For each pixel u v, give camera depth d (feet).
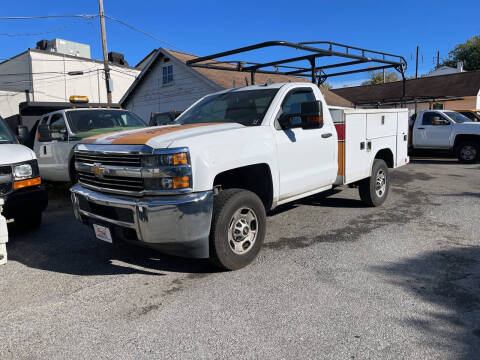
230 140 12.50
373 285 11.69
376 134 20.44
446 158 48.29
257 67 22.97
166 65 70.38
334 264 13.39
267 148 13.71
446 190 26.55
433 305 10.41
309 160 15.81
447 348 8.50
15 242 16.98
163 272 13.19
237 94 16.58
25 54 84.69
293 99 15.88
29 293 11.81
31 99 84.33
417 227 17.65
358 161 18.99
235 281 12.17
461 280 11.94
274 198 14.32
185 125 14.21
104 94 99.14
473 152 41.86
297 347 8.64
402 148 23.50
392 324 9.50
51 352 8.73
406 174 34.58
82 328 9.71
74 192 13.71
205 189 11.52
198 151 11.47
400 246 15.14
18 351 8.79
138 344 8.94
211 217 11.66
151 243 11.30
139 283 12.35
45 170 27.91
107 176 12.42
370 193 20.76
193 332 9.36
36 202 17.03
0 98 78.48
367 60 21.71
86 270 13.58
